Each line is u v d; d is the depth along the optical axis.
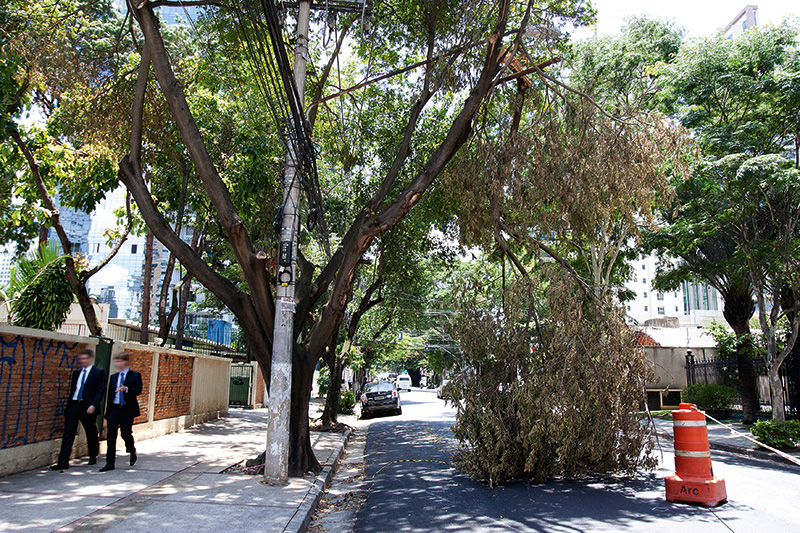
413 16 11.95
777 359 13.95
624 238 18.47
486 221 9.99
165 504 6.48
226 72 13.04
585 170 9.26
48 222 12.95
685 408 7.53
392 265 17.81
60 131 12.44
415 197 9.23
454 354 9.72
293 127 8.87
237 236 8.36
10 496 6.50
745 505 7.07
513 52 9.58
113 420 8.48
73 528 5.39
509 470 8.62
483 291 9.75
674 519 6.36
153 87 11.52
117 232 14.01
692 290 84.06
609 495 7.70
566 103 10.18
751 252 14.03
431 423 20.44
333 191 18.30
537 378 8.52
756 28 14.16
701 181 13.91
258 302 8.77
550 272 9.33
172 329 27.75
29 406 8.12
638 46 18.00
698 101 14.81
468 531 5.98
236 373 24.42
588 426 8.49
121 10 17.64
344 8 10.37
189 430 14.25
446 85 10.48
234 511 6.35
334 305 9.22
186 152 13.49
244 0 8.89
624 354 8.90
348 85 15.23
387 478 9.52
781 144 14.78
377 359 43.91
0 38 10.25
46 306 11.78
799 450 12.23
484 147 10.06
